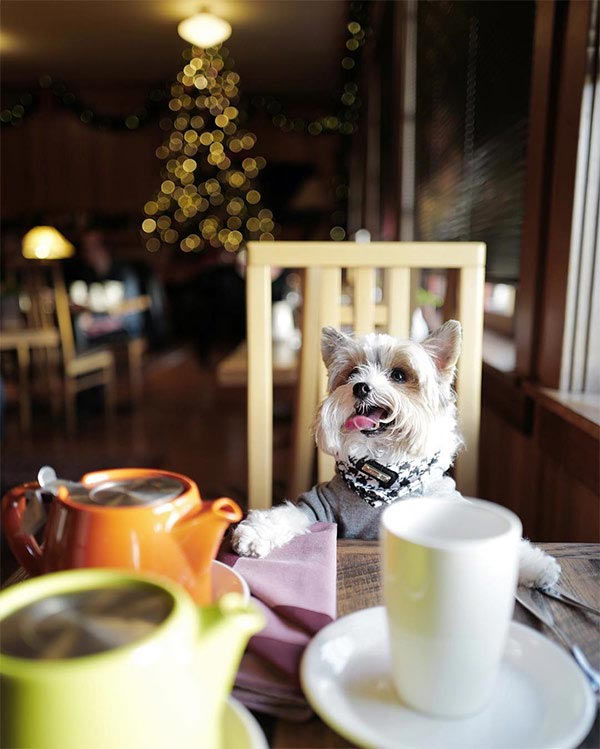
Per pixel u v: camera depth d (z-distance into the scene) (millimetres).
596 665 560
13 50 6574
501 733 461
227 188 8281
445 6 2832
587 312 1399
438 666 462
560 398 1373
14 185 8203
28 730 340
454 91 2695
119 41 6281
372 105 5516
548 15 1491
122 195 8266
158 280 7809
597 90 1308
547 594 678
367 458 979
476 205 2369
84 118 7973
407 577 460
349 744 476
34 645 360
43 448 3938
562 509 1427
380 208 5012
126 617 381
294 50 6504
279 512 880
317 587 680
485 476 2096
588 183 1347
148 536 519
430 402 988
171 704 360
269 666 556
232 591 612
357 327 1352
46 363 4992
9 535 603
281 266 1311
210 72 7031
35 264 4684
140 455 3770
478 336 1275
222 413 4871
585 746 464
